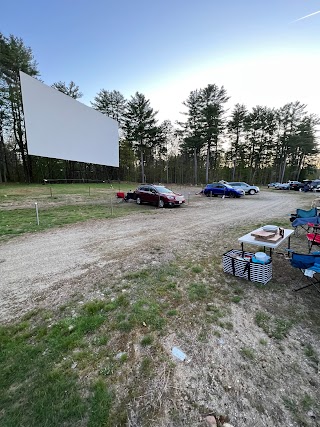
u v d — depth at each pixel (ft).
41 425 5.13
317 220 19.51
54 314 9.49
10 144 92.27
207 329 8.62
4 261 15.33
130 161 118.73
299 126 119.24
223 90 96.43
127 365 6.92
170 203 40.50
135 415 5.41
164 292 11.30
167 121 121.60
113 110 104.12
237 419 5.35
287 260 15.56
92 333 8.34
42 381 6.29
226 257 13.39
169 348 7.65
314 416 5.41
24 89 28.55
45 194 52.75
